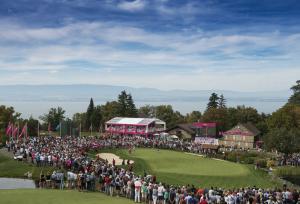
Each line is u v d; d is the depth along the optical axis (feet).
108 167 177.99
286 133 367.86
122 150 317.01
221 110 606.55
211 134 510.99
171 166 247.29
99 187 151.84
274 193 136.56
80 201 122.21
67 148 257.14
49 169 190.70
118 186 143.13
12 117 496.23
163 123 545.03
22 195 127.44
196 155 319.68
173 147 353.72
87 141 321.93
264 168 281.74
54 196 127.85
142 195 132.26
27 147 236.02
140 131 503.61
